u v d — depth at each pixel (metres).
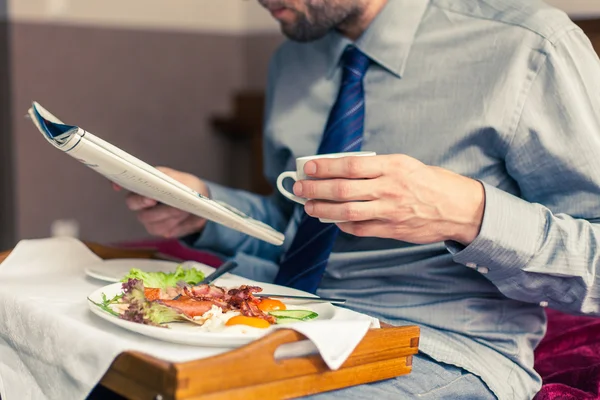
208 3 3.45
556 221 1.07
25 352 0.99
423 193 0.98
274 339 0.83
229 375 0.79
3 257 1.24
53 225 3.11
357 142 1.26
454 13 1.26
